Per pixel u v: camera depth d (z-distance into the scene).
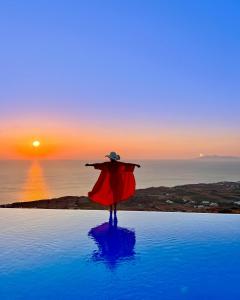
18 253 5.44
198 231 6.99
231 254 5.43
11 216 8.45
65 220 8.02
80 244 5.98
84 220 8.03
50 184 157.38
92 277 4.43
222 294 3.94
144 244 6.00
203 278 4.43
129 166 7.77
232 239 6.37
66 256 5.32
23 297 3.84
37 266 4.83
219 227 7.36
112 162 7.77
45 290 4.03
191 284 4.22
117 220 8.05
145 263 4.98
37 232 6.84
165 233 6.82
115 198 7.88
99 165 7.72
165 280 4.34
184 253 5.47
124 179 7.88
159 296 3.88
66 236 6.53
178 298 3.82
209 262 5.04
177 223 7.76
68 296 3.88
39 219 8.12
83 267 4.80
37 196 103.38
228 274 4.56
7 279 4.37
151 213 8.98
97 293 3.95
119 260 5.11
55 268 4.76
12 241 6.16
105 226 7.41
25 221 7.89
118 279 4.36
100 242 6.11
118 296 3.87
